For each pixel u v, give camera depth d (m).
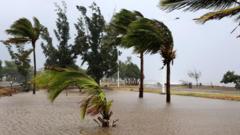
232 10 11.66
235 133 13.52
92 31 66.31
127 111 21.62
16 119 17.64
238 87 57.62
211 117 18.53
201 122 16.52
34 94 44.25
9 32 47.22
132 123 16.19
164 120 17.25
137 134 13.30
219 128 14.72
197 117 18.47
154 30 28.42
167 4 11.88
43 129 14.48
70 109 22.75
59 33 67.56
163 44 29.25
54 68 14.26
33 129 14.50
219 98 33.66
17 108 23.69
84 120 16.98
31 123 16.19
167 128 14.70
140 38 28.38
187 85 77.25
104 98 14.93
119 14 36.28
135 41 28.59
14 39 47.66
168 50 29.36
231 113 20.42
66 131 13.98
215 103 27.83
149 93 45.75
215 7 11.86
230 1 11.77
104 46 64.56
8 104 27.14
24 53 62.72
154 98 34.84
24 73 62.88
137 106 25.28
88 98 14.92
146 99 33.31
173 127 14.98
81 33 66.75
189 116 18.94
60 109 22.78
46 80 13.98
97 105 14.88
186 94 40.12
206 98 34.31
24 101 30.55
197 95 37.69
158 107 24.41
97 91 14.81
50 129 14.46
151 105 26.14
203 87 66.69
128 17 36.12
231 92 44.06
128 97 36.50
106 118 15.12
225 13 11.68
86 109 15.69
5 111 21.66
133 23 28.48
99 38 66.25
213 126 15.27
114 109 22.95
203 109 22.86
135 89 57.78
